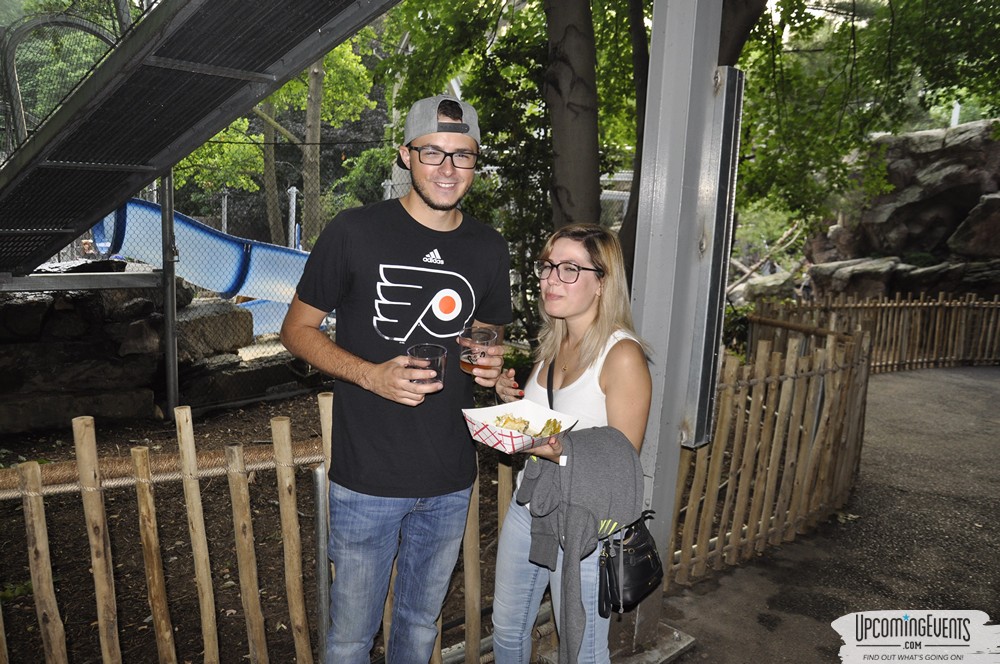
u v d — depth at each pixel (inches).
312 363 83.0
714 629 137.4
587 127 237.5
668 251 107.0
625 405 80.8
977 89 426.0
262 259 357.1
